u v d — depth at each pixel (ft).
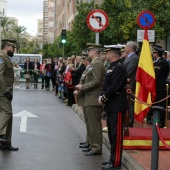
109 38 73.72
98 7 85.71
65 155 28.68
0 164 25.93
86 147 31.14
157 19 63.93
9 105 29.14
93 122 28.50
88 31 90.38
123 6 67.36
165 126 35.76
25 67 94.84
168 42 78.48
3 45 29.27
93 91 28.25
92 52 28.45
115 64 24.90
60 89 65.92
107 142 31.50
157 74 35.37
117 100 24.79
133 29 63.77
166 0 64.75
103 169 25.00
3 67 28.50
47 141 33.32
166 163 25.03
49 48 190.39
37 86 102.68
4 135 28.99
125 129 28.55
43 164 26.14
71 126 40.88
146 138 28.58
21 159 27.30
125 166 25.84
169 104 39.27
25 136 35.06
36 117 46.39
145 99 28.25
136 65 34.27
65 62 66.03
